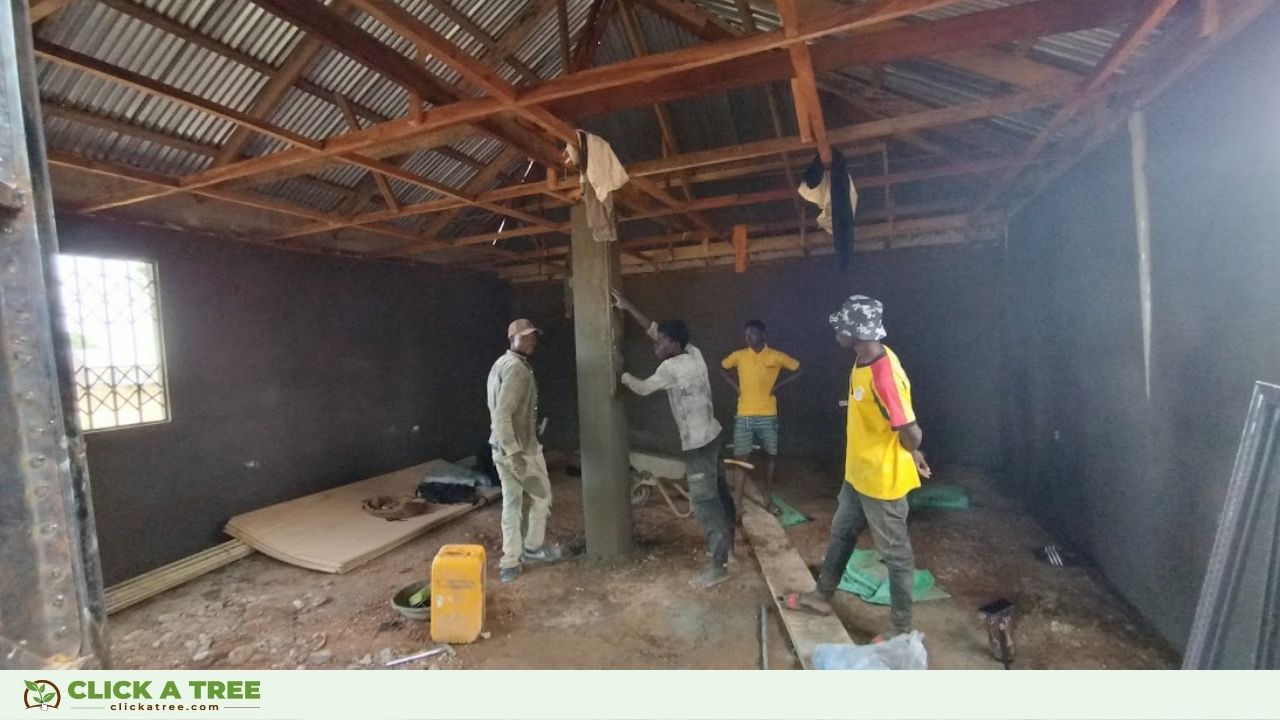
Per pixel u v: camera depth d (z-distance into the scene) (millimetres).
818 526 4656
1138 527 3047
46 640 943
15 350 918
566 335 8039
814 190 3605
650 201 5086
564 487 6273
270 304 5020
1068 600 3293
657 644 3000
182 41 2789
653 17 4215
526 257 6996
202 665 2928
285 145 3717
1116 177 3199
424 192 5023
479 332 7672
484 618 3268
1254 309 2084
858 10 2010
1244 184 2121
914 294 6410
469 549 3186
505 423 3723
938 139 4688
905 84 3764
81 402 3768
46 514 941
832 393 6746
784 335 6891
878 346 2705
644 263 7312
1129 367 3107
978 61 2854
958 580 3594
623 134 5137
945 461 6371
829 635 2852
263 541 4340
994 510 4961
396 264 6402
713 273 7113
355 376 5852
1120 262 3172
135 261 4055
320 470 5441
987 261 6145
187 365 4355
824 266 6707
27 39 931
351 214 4766
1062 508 4246
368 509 5059
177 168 3602
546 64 4273
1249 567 1692
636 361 7500
